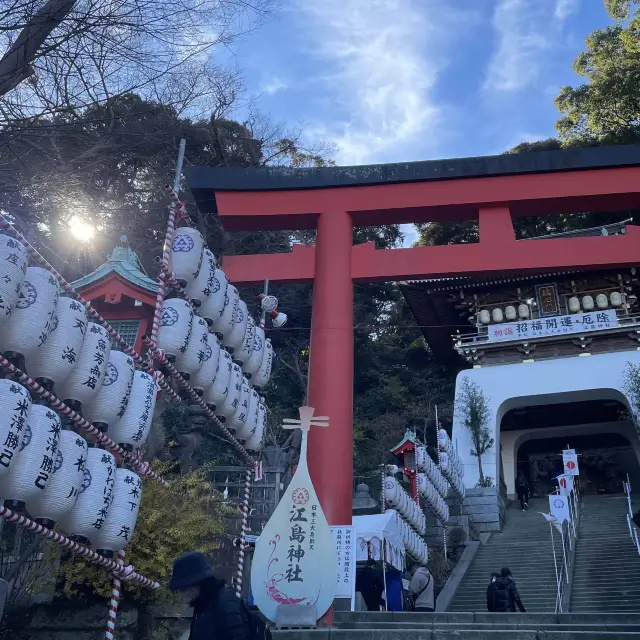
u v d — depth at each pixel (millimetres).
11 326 5305
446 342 31906
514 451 30812
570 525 17500
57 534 5582
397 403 30828
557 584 13602
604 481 30250
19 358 5418
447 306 28562
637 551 15836
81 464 5777
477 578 16328
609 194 17703
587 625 9555
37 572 7789
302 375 27000
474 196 18078
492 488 21719
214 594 3834
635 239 17875
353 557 11891
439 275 17781
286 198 18328
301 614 9539
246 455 10836
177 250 8406
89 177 8336
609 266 17766
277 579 9805
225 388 9234
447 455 19734
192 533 8484
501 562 17125
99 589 7508
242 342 10109
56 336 5750
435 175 18172
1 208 7621
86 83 7445
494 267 17594
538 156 18141
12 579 7848
